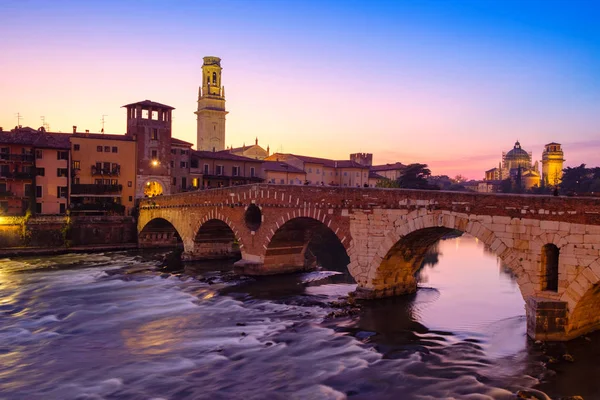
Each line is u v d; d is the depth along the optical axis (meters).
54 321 38.34
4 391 25.19
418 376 26.53
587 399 23.69
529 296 30.97
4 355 30.59
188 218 70.44
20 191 86.88
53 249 79.12
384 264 41.12
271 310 41.22
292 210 49.56
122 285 53.00
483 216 33.16
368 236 41.31
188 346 32.06
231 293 48.00
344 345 31.70
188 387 25.50
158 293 48.91
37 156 88.44
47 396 24.56
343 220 43.50
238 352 30.69
